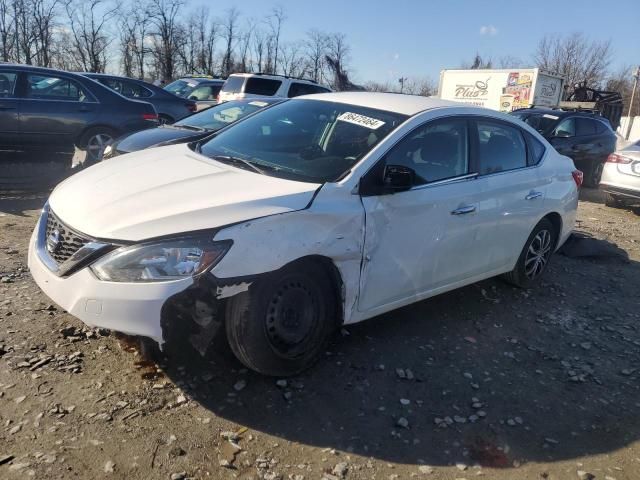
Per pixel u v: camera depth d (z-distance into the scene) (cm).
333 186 345
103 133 893
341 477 273
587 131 1315
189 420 301
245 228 303
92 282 294
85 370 333
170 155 412
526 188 486
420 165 396
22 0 4481
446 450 300
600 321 492
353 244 347
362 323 432
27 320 383
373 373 364
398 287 388
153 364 344
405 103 427
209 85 1834
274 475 270
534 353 419
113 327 292
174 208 307
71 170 799
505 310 492
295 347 340
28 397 304
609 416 347
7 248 521
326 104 444
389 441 302
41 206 703
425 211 389
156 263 289
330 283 352
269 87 1530
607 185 1023
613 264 671
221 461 274
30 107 841
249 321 313
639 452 315
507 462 296
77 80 884
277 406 320
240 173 358
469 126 441
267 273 307
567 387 376
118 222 304
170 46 5131
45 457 263
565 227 557
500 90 2336
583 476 290
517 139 493
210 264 291
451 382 365
